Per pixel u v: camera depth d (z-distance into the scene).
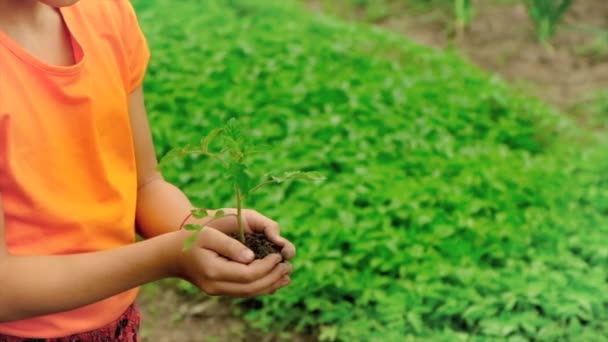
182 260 1.57
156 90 5.49
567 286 3.93
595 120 5.97
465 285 3.96
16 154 1.51
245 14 6.99
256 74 5.64
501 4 7.69
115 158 1.71
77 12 1.66
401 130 5.05
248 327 3.94
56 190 1.58
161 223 1.84
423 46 6.73
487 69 6.77
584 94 6.33
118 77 1.72
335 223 4.20
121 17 1.77
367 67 5.94
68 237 1.61
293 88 5.43
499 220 4.34
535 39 7.11
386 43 6.52
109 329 1.78
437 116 5.27
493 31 7.30
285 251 1.68
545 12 6.78
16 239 1.57
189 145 1.63
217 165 4.77
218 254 1.56
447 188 4.51
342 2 7.98
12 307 1.50
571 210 4.57
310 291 3.94
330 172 4.69
